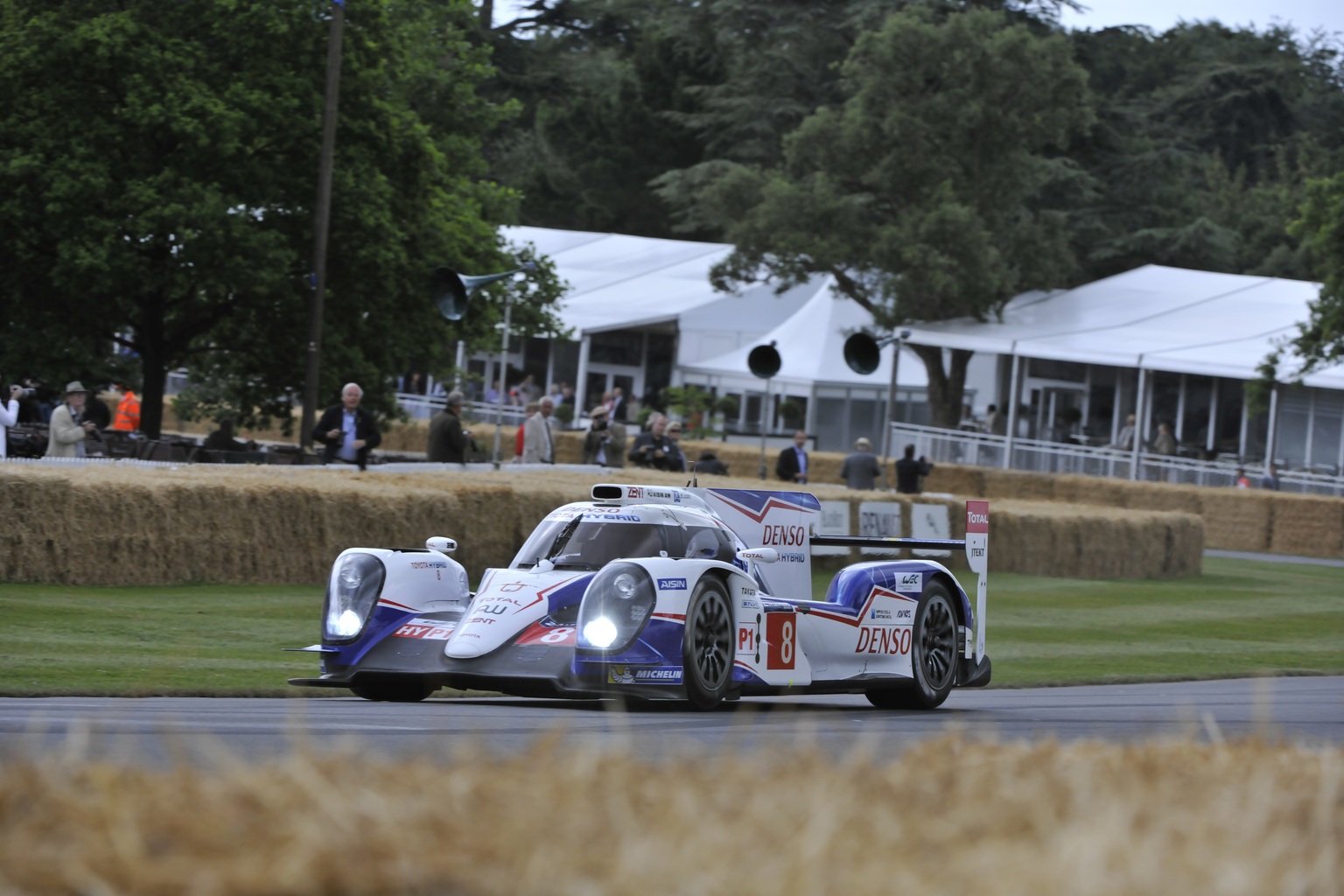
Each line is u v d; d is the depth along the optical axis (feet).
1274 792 24.70
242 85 288.51
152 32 284.00
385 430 337.11
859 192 552.41
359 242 304.91
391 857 17.35
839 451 562.66
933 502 267.80
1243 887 17.33
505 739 63.36
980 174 531.50
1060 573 284.61
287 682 96.84
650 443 282.77
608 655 84.53
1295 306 528.63
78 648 115.03
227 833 18.17
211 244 280.92
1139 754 29.86
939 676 108.68
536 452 277.03
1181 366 456.45
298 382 317.63
